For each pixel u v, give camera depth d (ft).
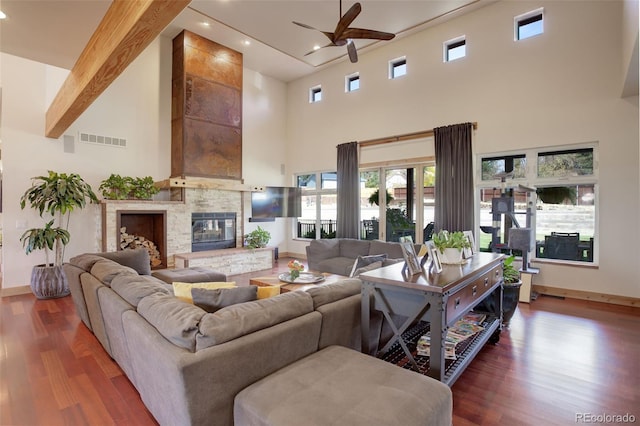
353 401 4.89
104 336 9.35
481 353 9.94
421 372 7.61
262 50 23.39
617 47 14.57
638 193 14.26
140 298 7.18
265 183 27.09
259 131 26.71
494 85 17.78
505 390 7.97
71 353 9.87
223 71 22.70
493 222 16.92
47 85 17.10
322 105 25.99
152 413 6.38
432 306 6.57
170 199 21.65
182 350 5.19
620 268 14.71
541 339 10.96
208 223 22.49
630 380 8.41
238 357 5.35
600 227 15.14
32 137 16.71
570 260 16.31
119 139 19.52
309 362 6.12
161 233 20.17
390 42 21.77
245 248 23.25
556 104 16.03
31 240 15.12
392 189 22.31
